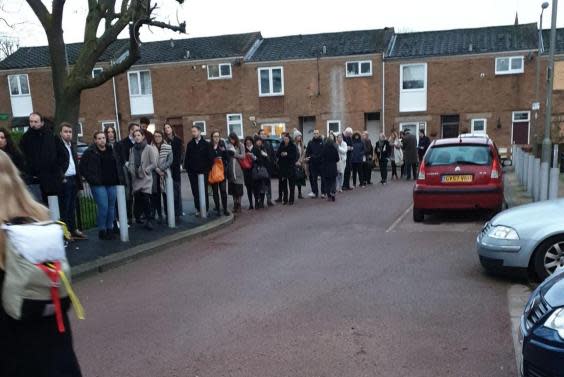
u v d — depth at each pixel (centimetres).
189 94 2892
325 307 545
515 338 450
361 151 1631
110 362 435
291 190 1323
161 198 1020
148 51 3023
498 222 612
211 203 1317
